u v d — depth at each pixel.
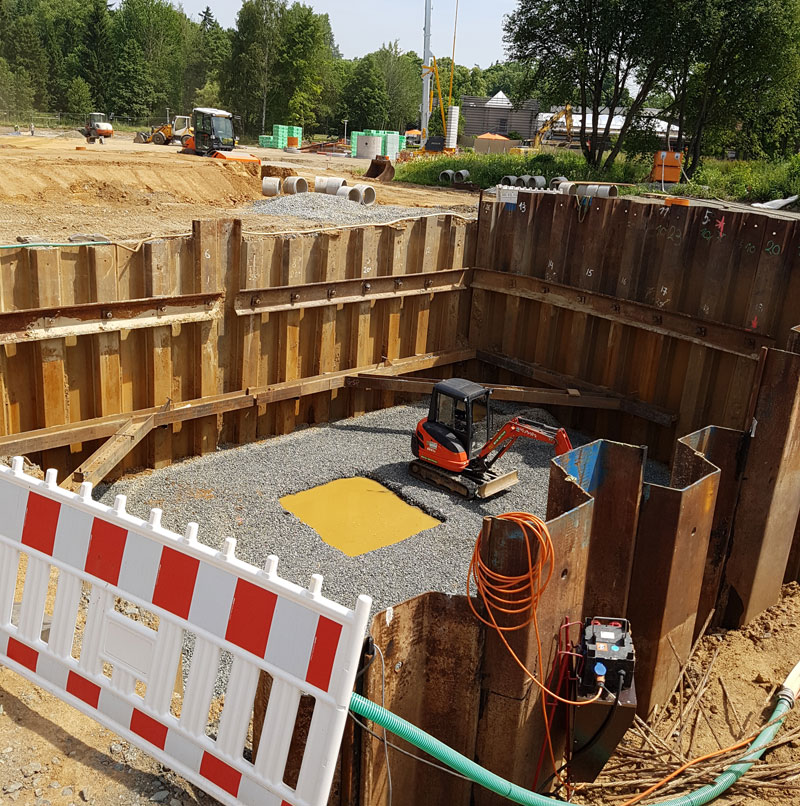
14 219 17.06
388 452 13.91
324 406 15.02
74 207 20.20
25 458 10.99
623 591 6.50
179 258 12.07
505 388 14.27
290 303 13.55
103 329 11.25
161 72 106.50
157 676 4.40
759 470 7.83
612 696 5.43
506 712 5.31
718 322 12.99
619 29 38.50
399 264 15.17
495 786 4.83
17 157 24.72
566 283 15.55
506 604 5.03
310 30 98.88
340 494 12.34
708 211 13.06
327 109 108.94
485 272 16.69
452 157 45.00
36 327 10.62
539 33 40.41
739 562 8.14
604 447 6.30
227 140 34.44
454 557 10.61
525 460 13.80
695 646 7.91
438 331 16.75
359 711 4.31
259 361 13.61
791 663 7.74
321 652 3.90
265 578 4.05
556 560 5.26
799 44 38.25
